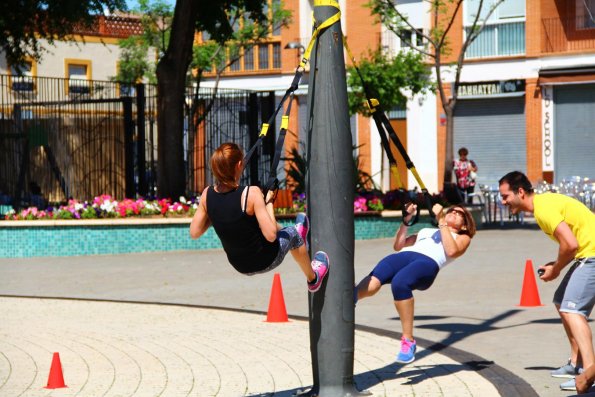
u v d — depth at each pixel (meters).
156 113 22.95
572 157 35.72
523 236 21.02
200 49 35.09
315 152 6.57
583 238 6.61
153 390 7.04
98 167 25.17
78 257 18.08
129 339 9.34
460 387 6.96
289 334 9.53
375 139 38.75
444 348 8.56
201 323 10.33
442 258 7.50
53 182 25.58
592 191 25.77
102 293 13.10
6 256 18.38
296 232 6.00
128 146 21.73
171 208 19.69
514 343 8.77
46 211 19.30
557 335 9.10
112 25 42.44
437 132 37.66
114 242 18.62
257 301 12.11
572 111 35.66
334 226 6.52
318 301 6.57
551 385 6.98
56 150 24.77
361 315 10.77
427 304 11.40
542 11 35.69
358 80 30.12
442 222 7.47
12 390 7.09
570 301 6.61
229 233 5.77
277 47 41.16
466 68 37.00
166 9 34.19
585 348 6.46
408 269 7.39
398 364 7.90
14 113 23.67
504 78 36.38
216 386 7.16
